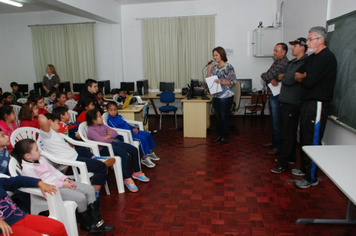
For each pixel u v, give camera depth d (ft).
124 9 21.67
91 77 23.06
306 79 8.00
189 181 9.82
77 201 6.31
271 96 12.00
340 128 9.62
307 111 8.39
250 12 20.07
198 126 15.51
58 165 7.67
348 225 7.02
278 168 10.35
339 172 4.90
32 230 4.91
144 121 15.43
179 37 21.13
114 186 9.52
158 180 9.96
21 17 23.72
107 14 19.16
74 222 6.07
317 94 8.08
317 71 7.79
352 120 8.50
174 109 18.12
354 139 8.63
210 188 9.22
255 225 7.07
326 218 7.34
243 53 20.67
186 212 7.75
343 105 9.12
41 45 23.50
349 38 8.80
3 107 9.09
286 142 10.04
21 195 6.37
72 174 7.70
